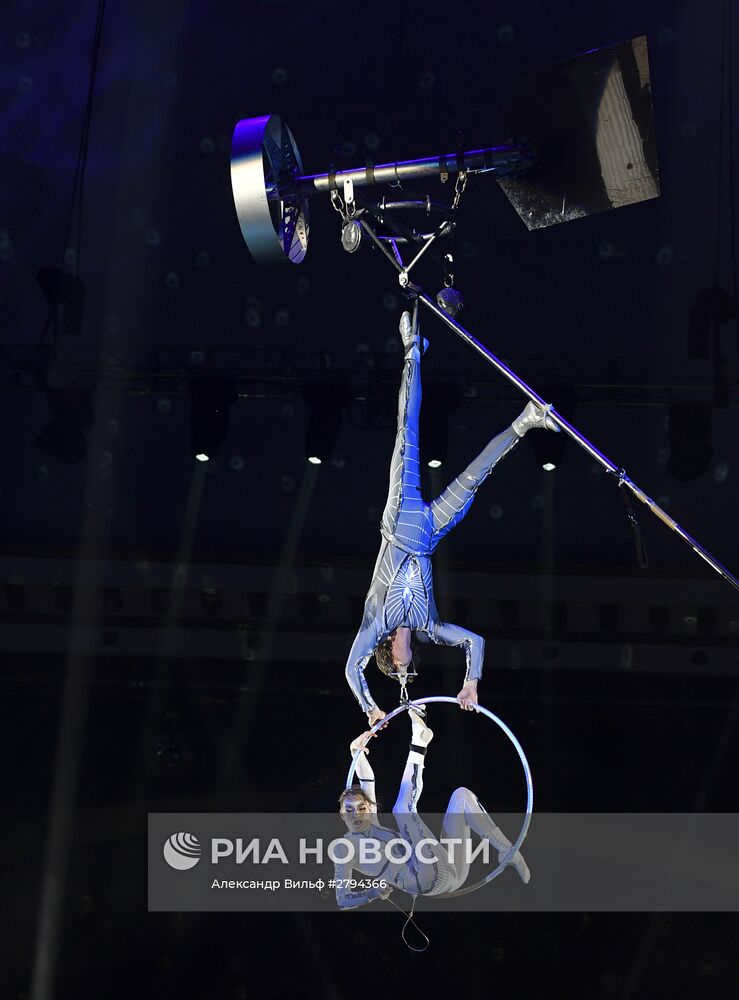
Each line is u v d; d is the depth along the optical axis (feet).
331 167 13.24
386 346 35.55
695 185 33.40
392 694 39.14
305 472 38.34
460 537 38.68
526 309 35.14
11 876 33.19
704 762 37.93
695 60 31.60
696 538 37.47
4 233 34.73
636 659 38.68
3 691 39.19
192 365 35.63
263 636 39.11
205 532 38.70
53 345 34.22
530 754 38.32
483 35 31.19
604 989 29.35
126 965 29.86
